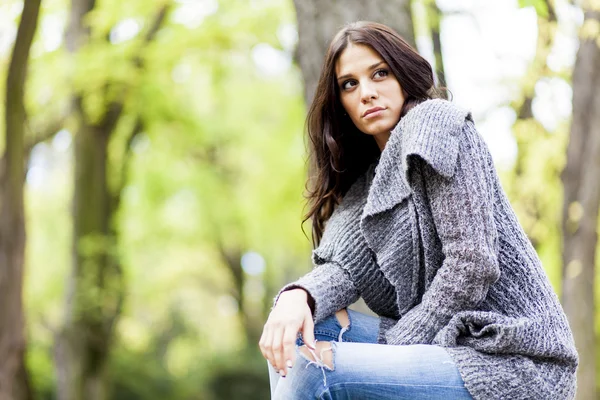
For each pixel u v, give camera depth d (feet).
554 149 23.16
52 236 56.03
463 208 7.59
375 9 13.14
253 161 51.98
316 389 7.42
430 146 7.68
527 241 8.03
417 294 8.23
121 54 30.71
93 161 37.35
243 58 33.42
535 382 7.35
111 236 38.37
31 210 56.34
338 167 9.29
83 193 37.32
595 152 22.33
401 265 8.18
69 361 36.40
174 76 36.88
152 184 45.80
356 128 9.30
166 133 42.27
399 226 8.16
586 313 22.81
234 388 61.46
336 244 8.61
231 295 68.39
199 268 66.33
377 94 8.54
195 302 78.02
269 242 58.80
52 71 30.96
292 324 7.51
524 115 21.53
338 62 8.75
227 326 81.87
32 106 32.94
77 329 36.37
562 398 7.54
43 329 51.85
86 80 31.19
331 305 8.26
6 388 24.27
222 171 51.65
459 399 7.30
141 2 28.63
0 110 25.82
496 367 7.36
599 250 26.78
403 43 8.68
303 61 13.44
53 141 43.37
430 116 7.91
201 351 70.03
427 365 7.38
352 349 7.54
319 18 13.29
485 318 7.48
